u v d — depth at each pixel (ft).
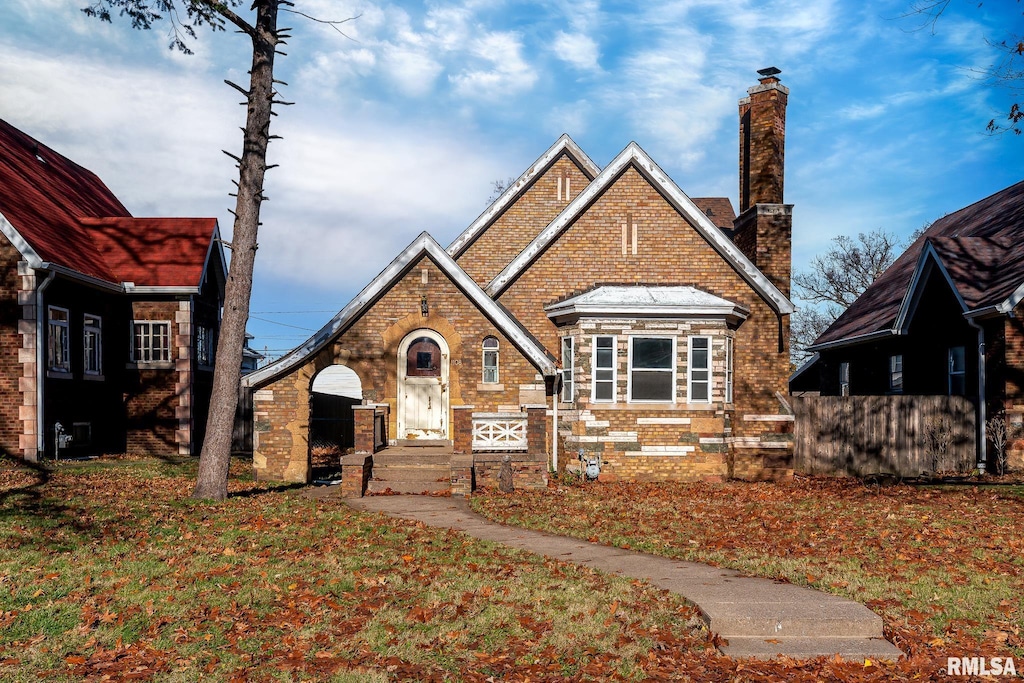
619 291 63.41
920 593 28.19
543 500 48.80
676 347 60.54
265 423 60.13
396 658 22.03
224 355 49.08
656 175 65.87
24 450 64.23
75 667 21.38
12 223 64.03
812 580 29.66
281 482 59.16
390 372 60.80
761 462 62.23
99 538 35.37
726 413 61.87
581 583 28.99
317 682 20.66
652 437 60.13
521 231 80.33
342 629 24.22
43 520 38.47
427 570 30.55
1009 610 26.45
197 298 83.87
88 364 74.74
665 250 66.18
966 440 65.57
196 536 36.32
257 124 48.70
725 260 65.77
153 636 23.58
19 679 20.62
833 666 21.88
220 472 48.57
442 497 50.52
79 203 89.45
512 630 24.26
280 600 26.78
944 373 70.13
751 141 68.90
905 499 49.47
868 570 31.24
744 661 22.30
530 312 65.87
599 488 55.01
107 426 76.95
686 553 34.19
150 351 79.46
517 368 61.36
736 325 64.13
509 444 56.54
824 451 66.64
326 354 60.64
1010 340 59.62
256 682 20.61
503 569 30.96
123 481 55.01
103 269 76.23
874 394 85.20
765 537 37.55
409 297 61.21
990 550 34.71
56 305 68.39
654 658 22.35
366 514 42.91
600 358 60.54
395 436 60.39
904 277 90.53
